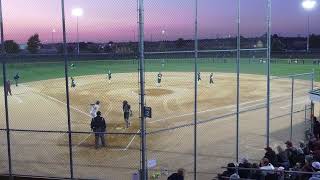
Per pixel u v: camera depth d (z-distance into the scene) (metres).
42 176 12.73
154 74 44.91
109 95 29.56
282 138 17.70
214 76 44.06
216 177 11.97
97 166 13.80
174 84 36.50
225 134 18.28
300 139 17.45
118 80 38.72
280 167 10.80
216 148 16.08
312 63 59.06
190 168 13.67
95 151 15.52
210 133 18.45
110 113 22.72
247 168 10.38
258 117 22.12
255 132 18.72
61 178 12.55
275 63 60.50
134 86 34.31
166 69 49.84
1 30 12.13
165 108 24.44
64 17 11.88
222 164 14.10
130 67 49.44
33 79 39.38
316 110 24.97
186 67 52.50
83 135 17.86
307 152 12.97
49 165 13.97
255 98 28.66
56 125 19.92
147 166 12.50
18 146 16.30
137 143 16.55
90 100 27.34
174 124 19.95
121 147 16.02
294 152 12.55
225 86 35.44
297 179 10.97
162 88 33.78
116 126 19.47
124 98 27.98
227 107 24.97
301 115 22.94
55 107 25.05
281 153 12.38
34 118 21.70
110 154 15.12
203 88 33.94
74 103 26.30
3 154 15.31
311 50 79.06
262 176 10.84
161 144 16.48
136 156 14.86
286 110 24.28
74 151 15.56
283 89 33.91
